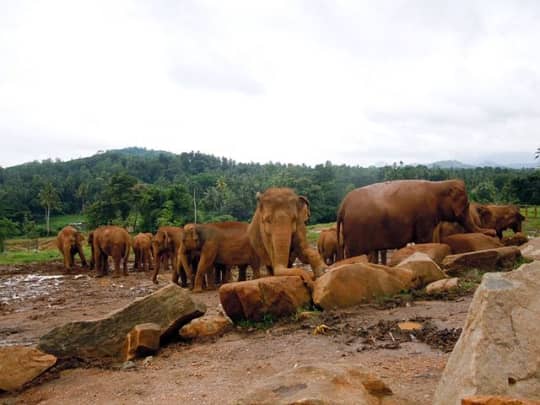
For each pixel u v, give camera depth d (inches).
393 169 3403.1
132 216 2765.7
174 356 296.8
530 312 148.6
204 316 374.9
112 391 241.1
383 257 576.1
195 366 266.7
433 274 398.0
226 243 590.2
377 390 168.2
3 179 5054.1
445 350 243.3
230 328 339.6
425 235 522.0
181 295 334.6
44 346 309.9
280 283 342.0
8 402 246.1
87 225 2844.5
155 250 743.7
